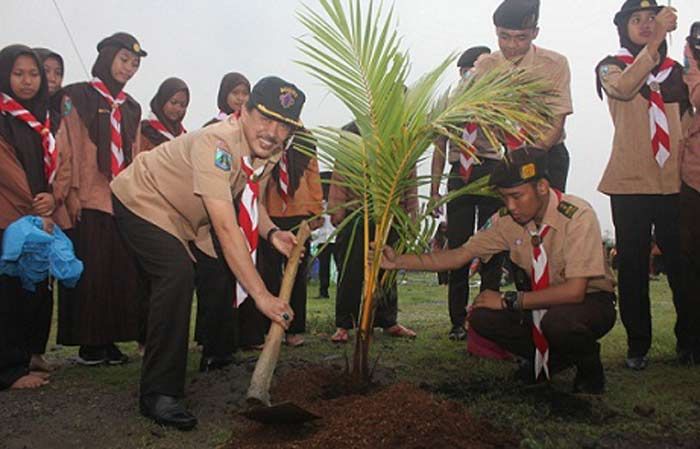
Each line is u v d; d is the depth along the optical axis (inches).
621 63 179.2
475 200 211.3
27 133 165.3
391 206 140.5
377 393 125.6
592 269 137.7
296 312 209.6
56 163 169.6
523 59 182.9
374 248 140.7
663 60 177.5
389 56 129.9
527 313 150.3
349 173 139.3
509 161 138.3
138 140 199.3
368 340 140.9
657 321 265.7
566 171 193.9
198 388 154.7
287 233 143.2
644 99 176.7
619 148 180.2
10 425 132.0
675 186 175.9
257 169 133.3
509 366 177.3
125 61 192.1
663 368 175.3
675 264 180.7
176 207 135.0
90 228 184.4
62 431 128.5
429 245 152.2
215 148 127.0
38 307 171.5
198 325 188.2
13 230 155.7
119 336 186.4
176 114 215.6
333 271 528.4
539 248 142.0
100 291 183.9
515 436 119.0
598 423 129.4
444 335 233.1
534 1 176.2
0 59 164.7
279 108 125.5
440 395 146.6
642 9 175.5
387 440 108.7
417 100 133.0
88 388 159.5
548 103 169.6
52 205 166.6
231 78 216.5
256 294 123.9
